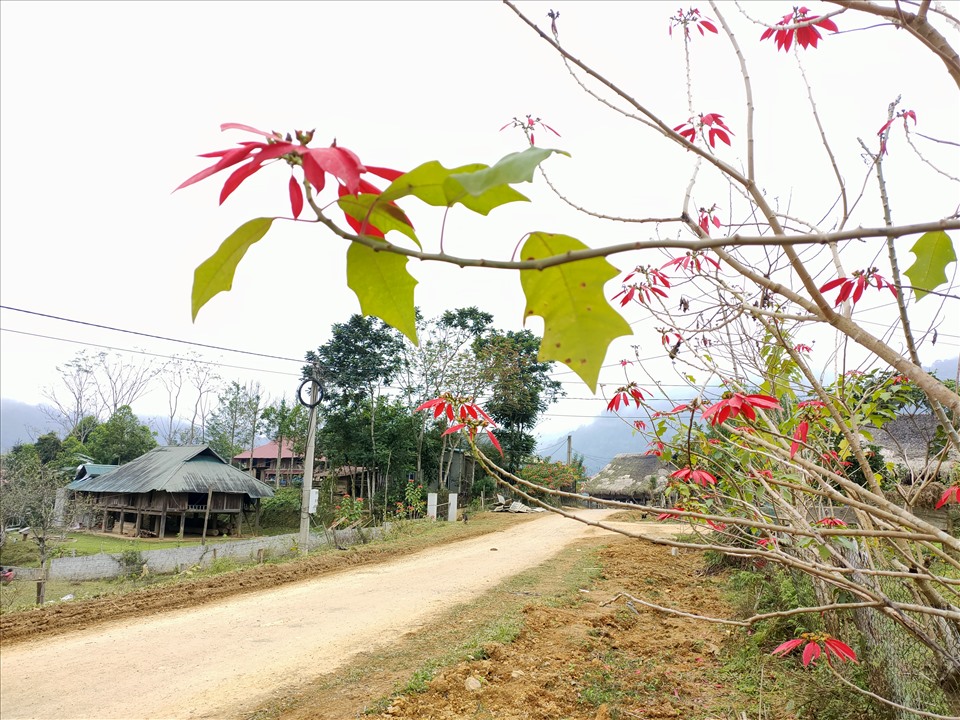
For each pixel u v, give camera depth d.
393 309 0.60
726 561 8.93
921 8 0.96
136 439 33.53
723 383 1.91
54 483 15.47
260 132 0.52
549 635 6.16
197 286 0.54
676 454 2.84
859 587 1.42
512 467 28.64
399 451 25.47
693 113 1.65
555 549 12.83
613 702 4.54
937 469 2.37
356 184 0.46
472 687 4.80
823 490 1.51
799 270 0.99
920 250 1.22
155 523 24.03
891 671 3.39
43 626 7.38
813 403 2.38
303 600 8.62
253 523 26.44
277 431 34.59
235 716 4.72
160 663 5.99
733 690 4.66
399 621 7.20
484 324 27.89
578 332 0.57
